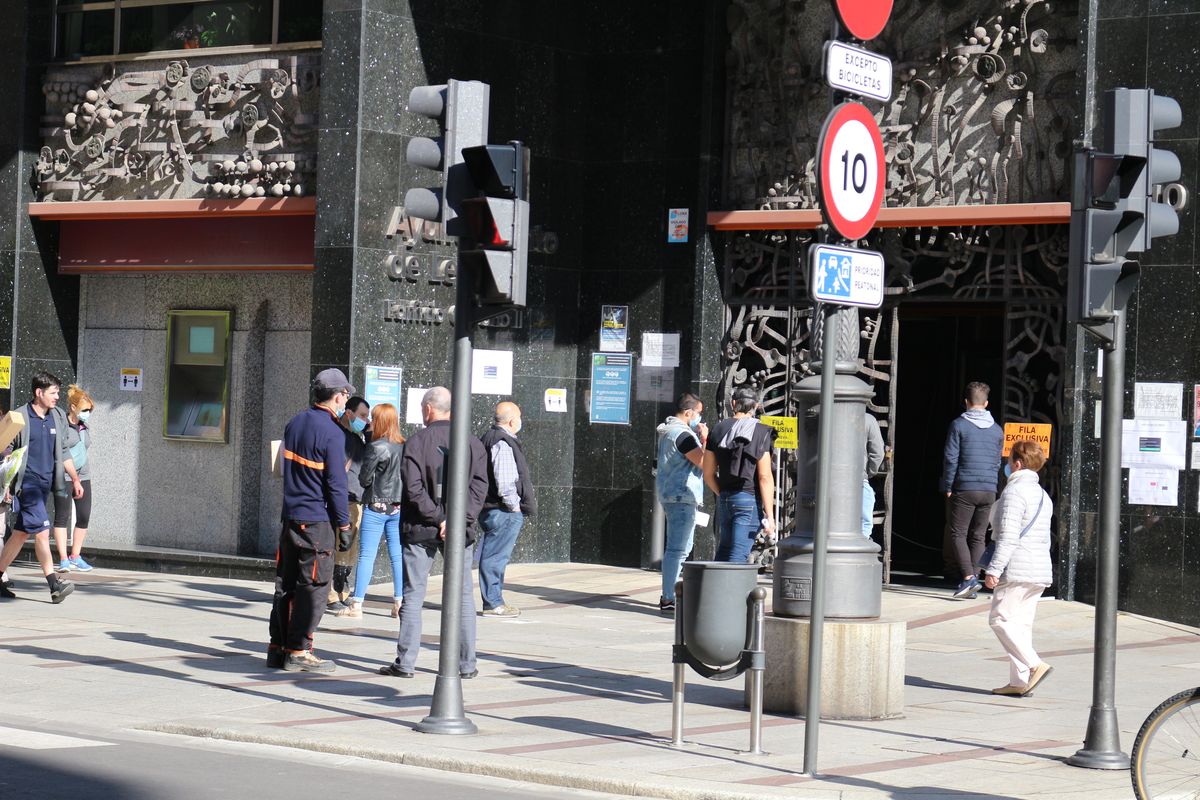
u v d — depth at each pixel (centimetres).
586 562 2503
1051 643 1847
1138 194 1120
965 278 2231
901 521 2798
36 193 2586
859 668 1322
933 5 2244
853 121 1100
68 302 2628
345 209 2247
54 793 986
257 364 2486
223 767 1100
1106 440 1148
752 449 1877
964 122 2212
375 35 2253
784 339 2364
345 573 1956
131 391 2592
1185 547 2005
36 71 2580
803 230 2353
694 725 1284
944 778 1089
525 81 2430
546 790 1065
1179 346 2008
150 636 1748
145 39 2511
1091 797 1034
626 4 2480
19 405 2578
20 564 2553
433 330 2338
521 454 1986
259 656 1631
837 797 1021
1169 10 2014
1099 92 2067
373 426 1934
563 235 2489
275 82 2383
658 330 2452
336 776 1084
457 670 1240
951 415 2762
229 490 2508
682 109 2441
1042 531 1482
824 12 2325
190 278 2542
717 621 1173
